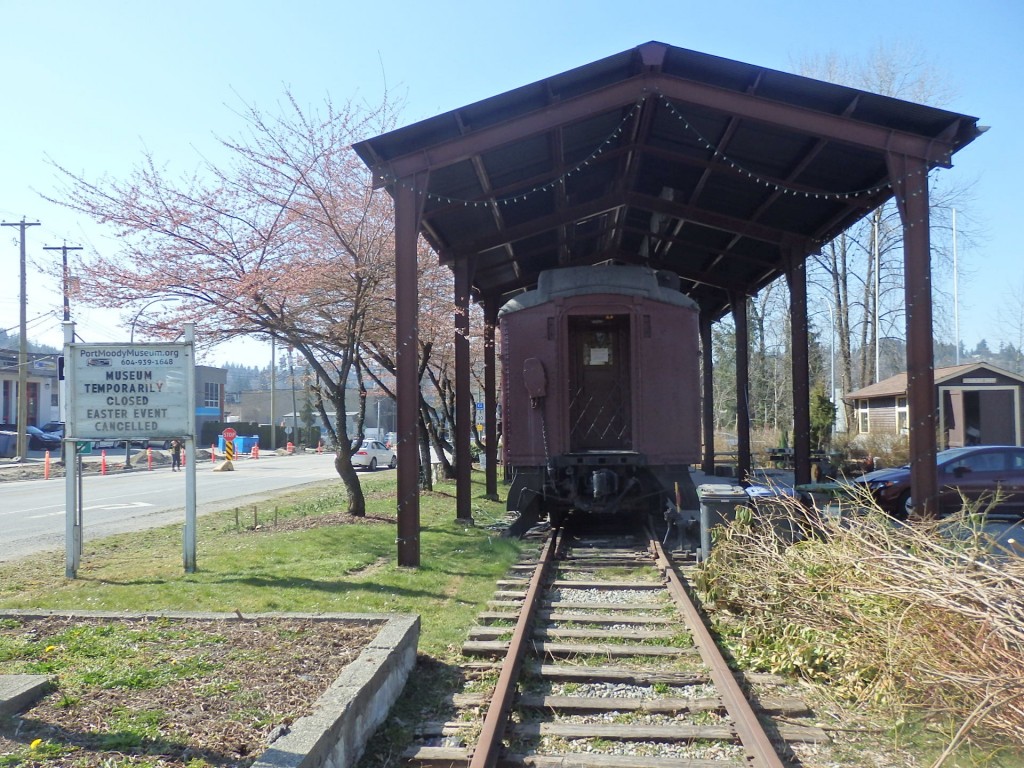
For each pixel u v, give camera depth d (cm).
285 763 350
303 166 1306
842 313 3441
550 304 1202
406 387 971
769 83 998
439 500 1775
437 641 633
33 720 413
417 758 433
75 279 1210
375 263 1334
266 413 9681
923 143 979
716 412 5047
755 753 431
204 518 1546
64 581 838
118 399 859
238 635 564
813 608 599
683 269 1859
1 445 4244
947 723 469
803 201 1320
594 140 1200
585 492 1194
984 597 441
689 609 696
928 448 933
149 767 363
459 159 1016
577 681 558
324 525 1284
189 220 1241
